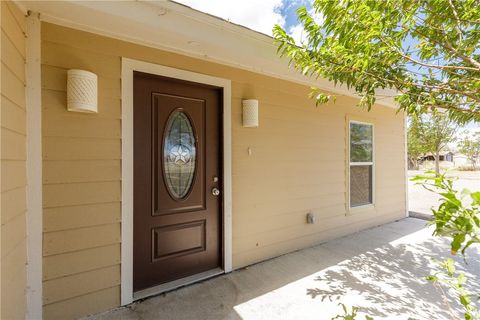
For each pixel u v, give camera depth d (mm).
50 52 1851
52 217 1853
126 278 2150
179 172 2545
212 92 2770
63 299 1892
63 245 1895
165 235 2451
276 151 3248
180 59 2453
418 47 1644
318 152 3742
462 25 1498
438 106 1634
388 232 4297
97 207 2031
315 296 2305
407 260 3119
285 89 3342
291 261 3086
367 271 2816
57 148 1872
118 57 2125
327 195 3857
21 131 1642
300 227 3500
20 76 1632
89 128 1999
